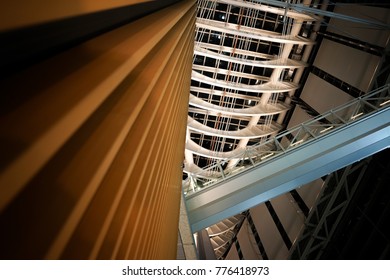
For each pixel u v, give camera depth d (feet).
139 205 4.34
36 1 1.88
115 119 3.41
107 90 2.97
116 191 3.19
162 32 6.20
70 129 2.20
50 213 1.93
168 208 9.55
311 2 64.54
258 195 21.99
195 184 22.97
